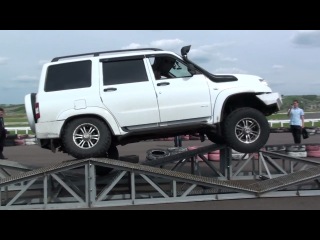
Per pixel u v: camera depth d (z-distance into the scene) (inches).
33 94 282.8
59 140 273.0
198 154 334.6
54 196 267.7
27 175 243.0
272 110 293.1
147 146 794.8
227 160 337.1
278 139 834.8
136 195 261.1
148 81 269.3
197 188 296.8
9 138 903.1
